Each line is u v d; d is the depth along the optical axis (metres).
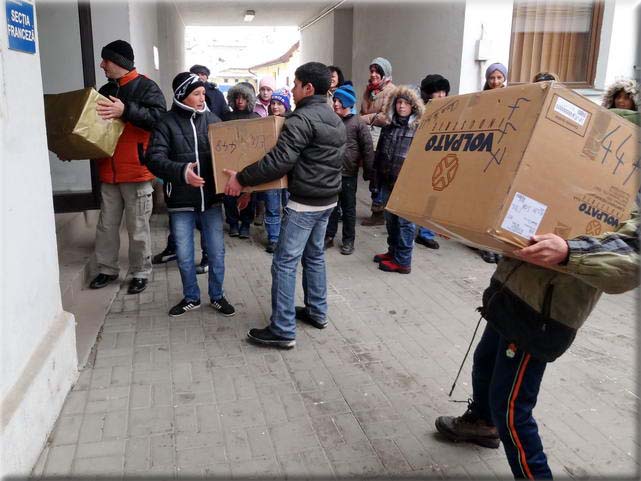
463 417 2.49
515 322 1.86
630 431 2.63
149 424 2.61
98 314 3.84
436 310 4.10
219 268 3.85
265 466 2.34
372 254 5.50
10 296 2.22
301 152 3.13
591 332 3.73
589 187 1.60
